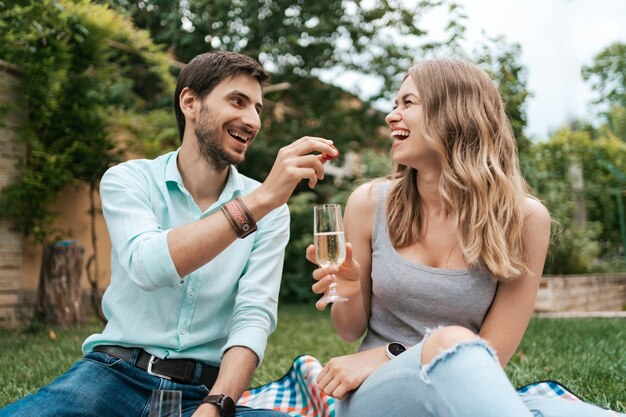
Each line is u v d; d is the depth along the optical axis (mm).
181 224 2160
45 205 7445
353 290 2064
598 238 15414
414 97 2023
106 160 7547
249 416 1908
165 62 8844
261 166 11664
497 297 2004
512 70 9922
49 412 1793
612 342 4930
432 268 1990
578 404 1766
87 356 2031
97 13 7395
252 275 2195
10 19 6691
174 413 1473
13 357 4484
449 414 1395
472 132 1976
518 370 3574
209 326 2119
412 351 1575
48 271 6711
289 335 6184
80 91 7352
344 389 1790
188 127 2184
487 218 1926
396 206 2111
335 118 12477
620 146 14938
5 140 6871
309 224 11367
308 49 12023
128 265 1863
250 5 11070
